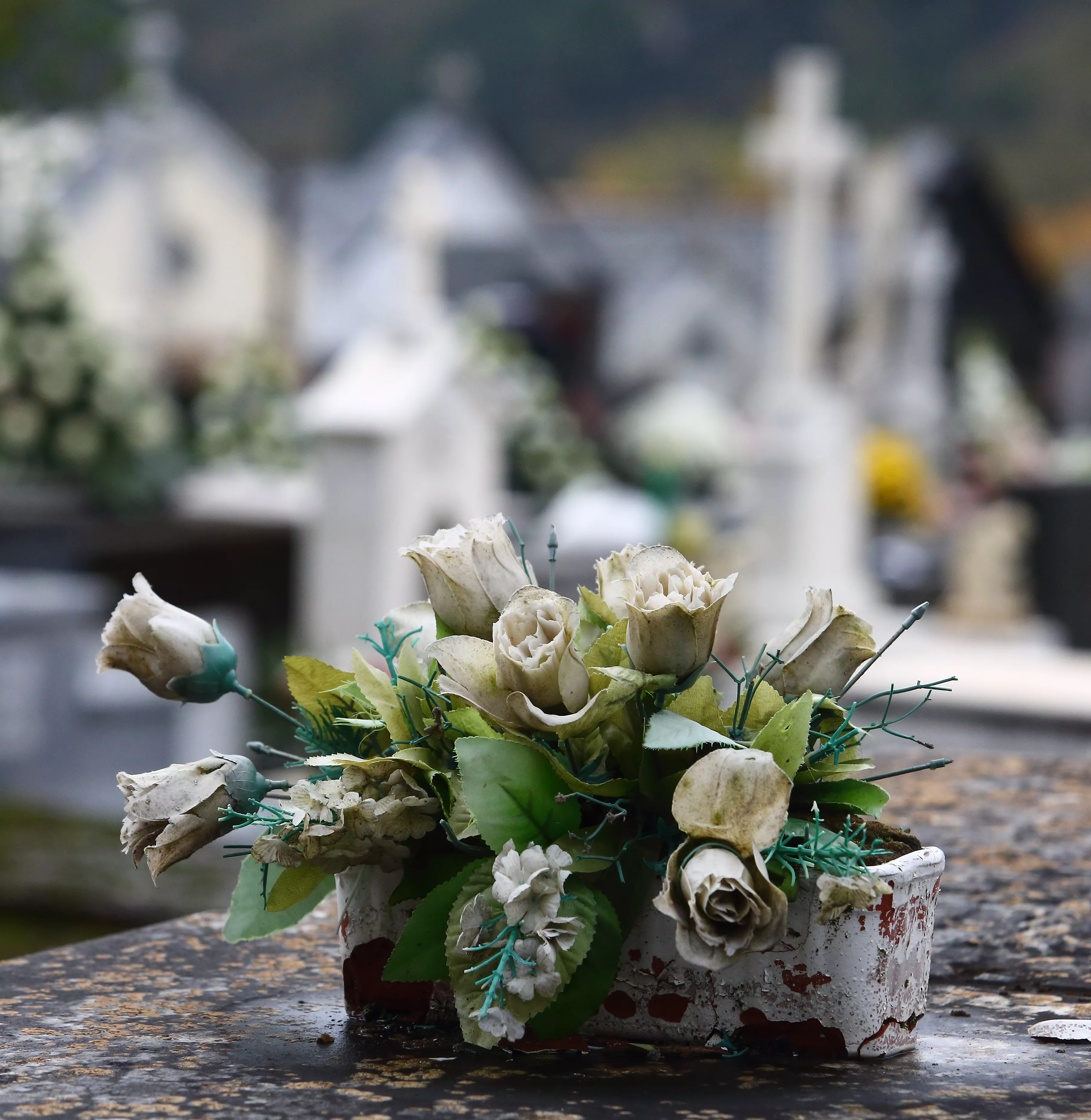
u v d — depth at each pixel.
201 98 74.25
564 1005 1.12
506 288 25.58
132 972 1.51
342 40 74.25
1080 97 68.50
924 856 1.18
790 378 8.55
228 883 3.94
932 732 5.38
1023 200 66.75
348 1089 1.10
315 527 7.98
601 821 1.15
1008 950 1.63
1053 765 2.55
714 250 27.61
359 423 7.84
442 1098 1.07
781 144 8.48
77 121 8.27
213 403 10.81
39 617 6.40
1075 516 9.38
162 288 23.75
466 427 8.38
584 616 1.17
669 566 1.11
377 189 27.77
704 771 1.04
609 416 25.58
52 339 8.31
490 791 1.10
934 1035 1.31
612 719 1.12
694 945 1.01
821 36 71.25
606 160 69.62
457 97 33.19
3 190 8.34
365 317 26.00
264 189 25.95
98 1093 1.10
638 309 27.14
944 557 12.01
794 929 1.15
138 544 8.23
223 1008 1.36
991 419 13.66
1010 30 71.12
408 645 1.26
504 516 1.22
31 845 4.44
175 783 1.12
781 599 8.13
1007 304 28.88
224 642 1.18
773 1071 1.13
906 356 22.08
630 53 71.38
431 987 1.26
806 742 1.11
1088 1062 1.22
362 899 1.26
